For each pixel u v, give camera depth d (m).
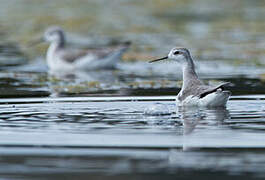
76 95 18.20
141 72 24.03
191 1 46.66
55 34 27.12
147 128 13.24
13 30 34.41
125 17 39.19
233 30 34.03
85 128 13.27
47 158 11.11
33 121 14.03
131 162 10.85
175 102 16.75
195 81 16.98
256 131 12.84
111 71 24.73
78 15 39.84
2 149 11.66
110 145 11.89
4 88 19.94
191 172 10.29
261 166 10.50
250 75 22.25
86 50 26.34
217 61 25.52
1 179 9.95
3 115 14.74
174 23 36.84
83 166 10.63
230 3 45.47
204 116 14.52
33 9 42.59
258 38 31.39
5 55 28.14
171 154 11.26
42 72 24.41
